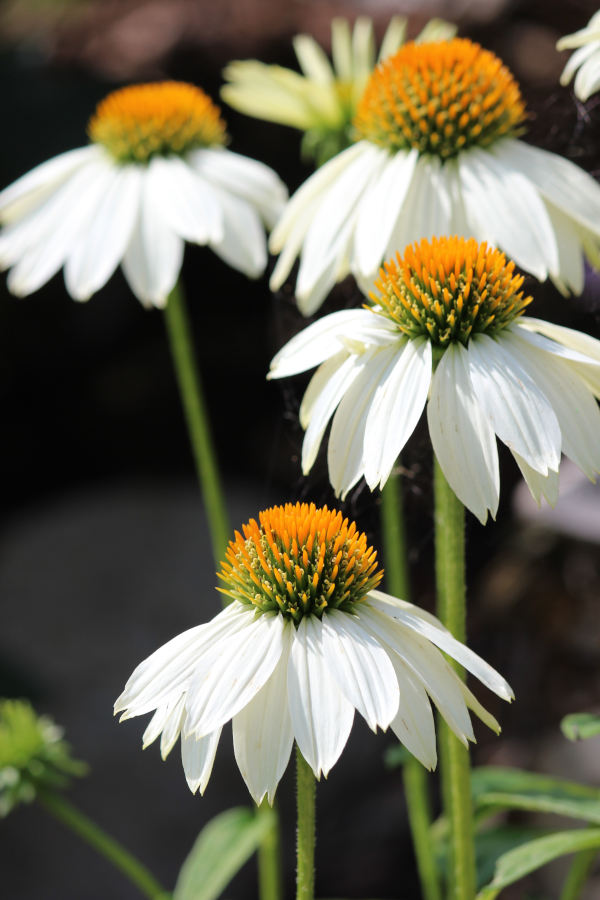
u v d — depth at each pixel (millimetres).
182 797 1157
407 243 766
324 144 875
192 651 684
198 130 872
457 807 740
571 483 1000
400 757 838
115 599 1347
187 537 1437
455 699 679
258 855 1183
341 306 1032
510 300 708
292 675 674
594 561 1113
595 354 704
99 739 1177
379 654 677
